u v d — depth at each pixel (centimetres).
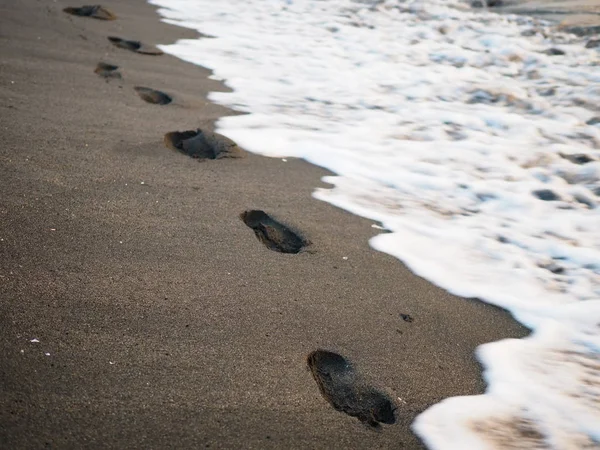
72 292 240
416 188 380
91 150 353
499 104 529
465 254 314
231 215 313
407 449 201
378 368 232
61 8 627
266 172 368
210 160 371
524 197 382
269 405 207
